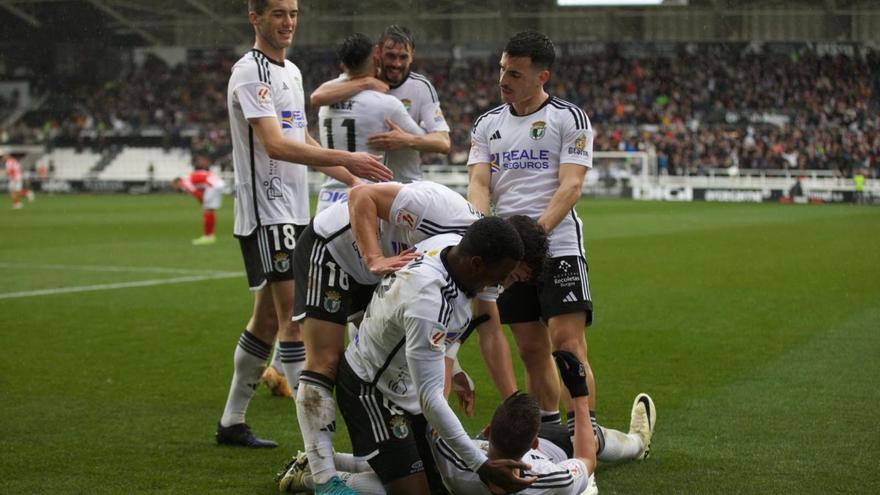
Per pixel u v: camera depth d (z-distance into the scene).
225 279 17.28
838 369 9.52
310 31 60.09
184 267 19.27
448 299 5.05
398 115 8.24
